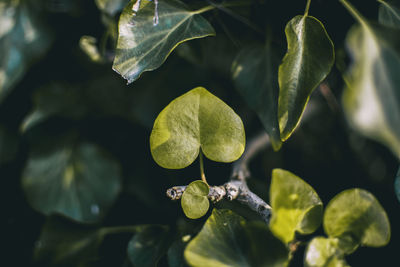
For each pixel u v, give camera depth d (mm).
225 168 433
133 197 446
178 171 440
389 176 428
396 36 277
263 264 295
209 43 414
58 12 429
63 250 403
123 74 311
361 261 367
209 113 312
